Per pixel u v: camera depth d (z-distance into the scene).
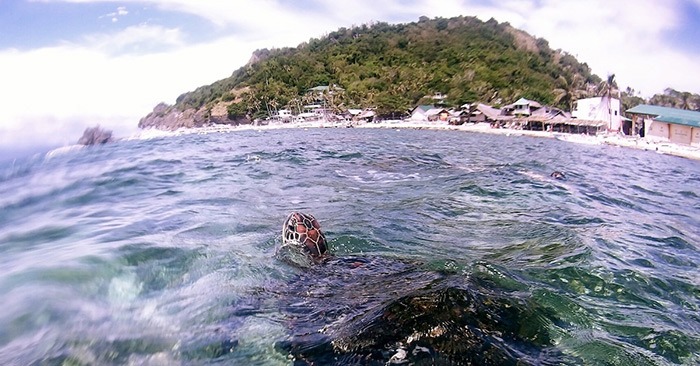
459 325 3.55
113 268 5.59
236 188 11.99
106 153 26.48
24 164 19.81
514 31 163.25
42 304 4.46
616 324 4.30
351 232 7.66
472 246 6.99
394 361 3.21
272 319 4.22
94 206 9.62
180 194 11.10
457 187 12.32
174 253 6.23
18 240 6.89
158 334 3.96
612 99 78.12
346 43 178.12
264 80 159.38
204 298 4.77
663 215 10.54
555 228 8.05
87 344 3.77
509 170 16.84
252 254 6.25
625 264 6.09
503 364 3.17
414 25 186.38
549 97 114.62
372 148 28.59
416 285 4.50
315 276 5.35
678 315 4.62
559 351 3.65
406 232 7.76
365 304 4.25
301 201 10.32
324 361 3.38
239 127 130.25
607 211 10.16
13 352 3.62
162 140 49.91
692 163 35.78
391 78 145.12
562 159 26.62
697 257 6.79
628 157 35.00
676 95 112.12
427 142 41.75
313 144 33.59
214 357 3.61
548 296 4.81
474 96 123.25
